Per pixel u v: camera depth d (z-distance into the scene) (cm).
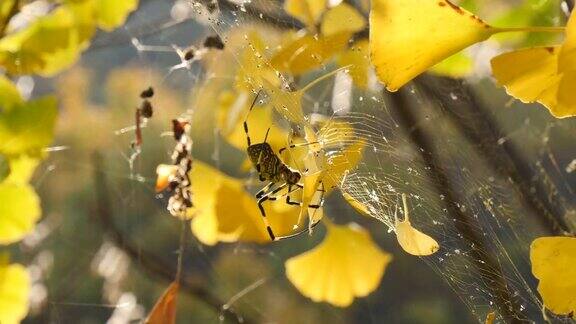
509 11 56
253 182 57
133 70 131
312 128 50
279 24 55
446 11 40
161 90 127
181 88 127
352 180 50
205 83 79
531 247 42
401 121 58
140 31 76
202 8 57
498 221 59
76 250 128
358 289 61
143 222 128
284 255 128
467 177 58
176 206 57
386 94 58
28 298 57
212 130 101
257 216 56
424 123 59
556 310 42
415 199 54
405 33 41
